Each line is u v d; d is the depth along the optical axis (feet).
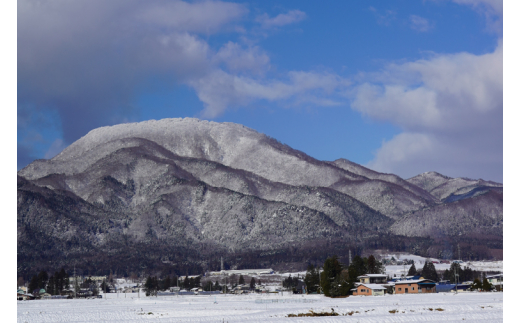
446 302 396.57
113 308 449.06
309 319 296.92
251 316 323.98
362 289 570.46
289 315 321.73
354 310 341.62
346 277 577.02
